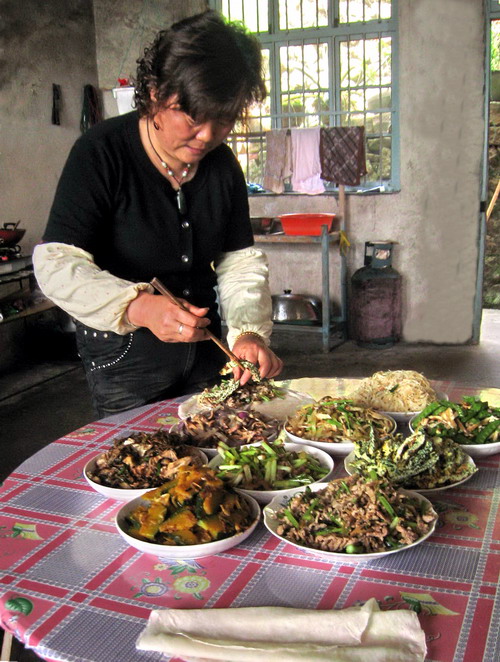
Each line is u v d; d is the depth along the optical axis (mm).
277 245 5996
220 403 1838
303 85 5656
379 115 5488
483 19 4969
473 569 1141
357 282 5449
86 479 1465
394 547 1163
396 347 5562
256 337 1941
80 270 1647
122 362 1945
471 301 5469
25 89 5172
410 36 5145
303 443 1599
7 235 4520
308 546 1188
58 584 1135
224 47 1363
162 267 1898
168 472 1398
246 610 1017
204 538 1194
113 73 5941
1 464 3492
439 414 1666
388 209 5523
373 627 979
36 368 5133
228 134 1571
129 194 1790
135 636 1000
